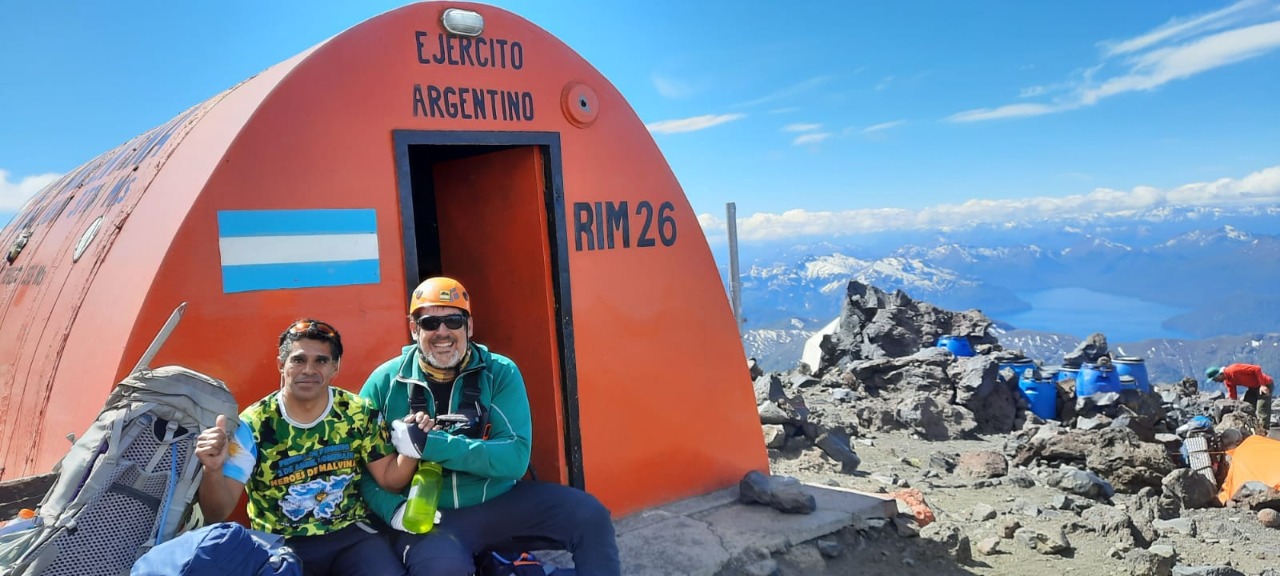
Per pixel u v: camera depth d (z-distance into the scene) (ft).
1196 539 21.22
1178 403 41.88
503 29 16.11
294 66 13.60
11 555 8.71
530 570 12.42
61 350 13.73
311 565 11.14
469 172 18.04
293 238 13.37
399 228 14.64
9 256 19.95
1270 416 35.65
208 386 9.89
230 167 12.76
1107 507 21.43
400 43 14.74
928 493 24.72
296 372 10.60
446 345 12.07
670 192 18.60
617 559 12.87
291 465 10.89
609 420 17.16
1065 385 39.34
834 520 17.29
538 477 16.93
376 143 14.38
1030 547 19.21
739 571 15.26
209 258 12.50
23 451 13.83
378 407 12.25
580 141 17.12
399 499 11.78
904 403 35.12
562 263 16.56
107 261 13.91
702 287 19.06
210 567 8.61
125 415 9.32
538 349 16.81
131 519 9.17
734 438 19.40
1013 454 30.30
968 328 47.60
